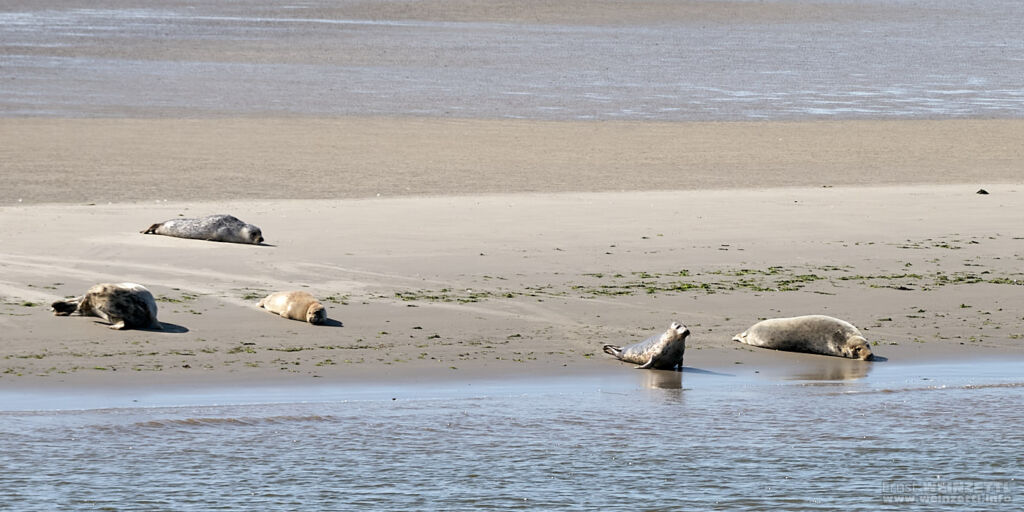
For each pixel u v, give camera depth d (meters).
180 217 81.38
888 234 79.94
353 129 151.50
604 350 51.03
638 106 189.00
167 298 57.66
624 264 68.81
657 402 44.19
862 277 66.81
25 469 35.06
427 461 37.03
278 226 78.50
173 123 154.62
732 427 41.31
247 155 125.19
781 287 63.81
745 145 141.75
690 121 170.38
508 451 38.28
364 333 52.69
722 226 81.62
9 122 150.75
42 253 67.19
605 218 84.19
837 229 81.38
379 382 45.66
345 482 35.06
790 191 102.19
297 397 43.34
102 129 146.00
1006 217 87.81
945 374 49.09
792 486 35.78
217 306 56.41
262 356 48.53
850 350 51.44
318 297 59.00
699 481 36.00
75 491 33.53
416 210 86.69
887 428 41.66
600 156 129.38
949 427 41.88
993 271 69.12
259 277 63.12
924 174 118.12
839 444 39.78
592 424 41.22
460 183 106.12
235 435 38.91
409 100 191.12
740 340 53.62
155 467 35.72
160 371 45.94
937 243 77.19
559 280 64.31
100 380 44.44
